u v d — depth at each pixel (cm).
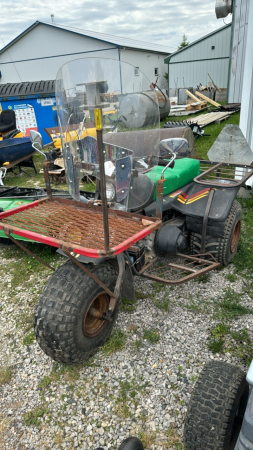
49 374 276
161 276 383
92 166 266
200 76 2286
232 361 273
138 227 252
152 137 276
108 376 269
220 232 347
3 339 317
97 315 272
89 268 257
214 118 1269
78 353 255
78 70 255
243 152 439
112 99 260
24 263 446
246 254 412
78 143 266
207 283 372
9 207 456
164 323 318
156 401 246
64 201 311
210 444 184
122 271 265
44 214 283
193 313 329
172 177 353
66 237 236
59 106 273
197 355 281
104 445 221
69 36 2133
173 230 330
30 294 380
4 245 500
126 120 265
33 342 309
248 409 141
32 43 2228
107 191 274
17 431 234
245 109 582
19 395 260
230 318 318
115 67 255
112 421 236
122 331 311
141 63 2397
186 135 652
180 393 251
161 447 218
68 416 241
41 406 250
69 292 241
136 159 276
